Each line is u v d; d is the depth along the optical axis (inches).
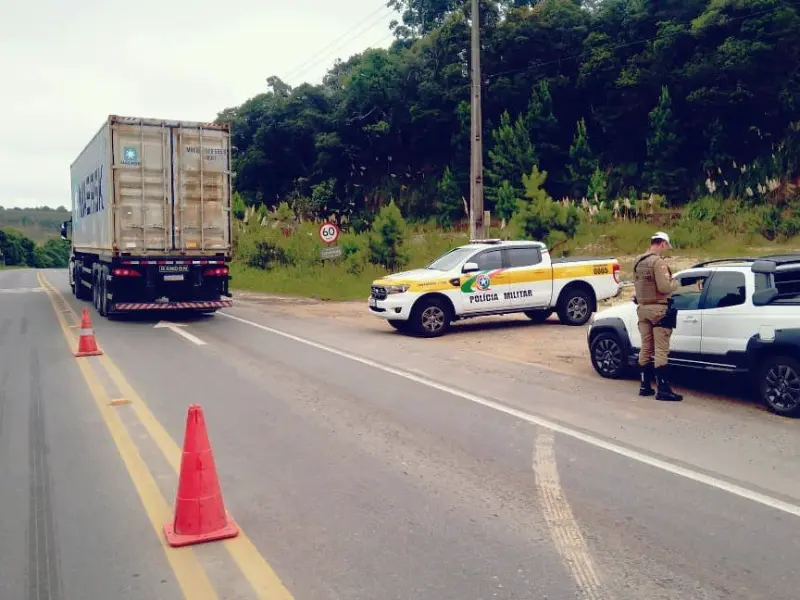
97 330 617.0
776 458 256.2
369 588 162.9
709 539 188.2
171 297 677.9
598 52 2062.0
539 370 426.6
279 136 2723.9
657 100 2010.3
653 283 345.1
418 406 336.2
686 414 319.9
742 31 1770.4
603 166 2149.4
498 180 2060.8
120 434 291.4
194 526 188.7
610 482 232.2
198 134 669.9
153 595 160.7
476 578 167.3
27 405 341.4
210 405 340.5
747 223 1333.7
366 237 1091.3
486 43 2269.9
